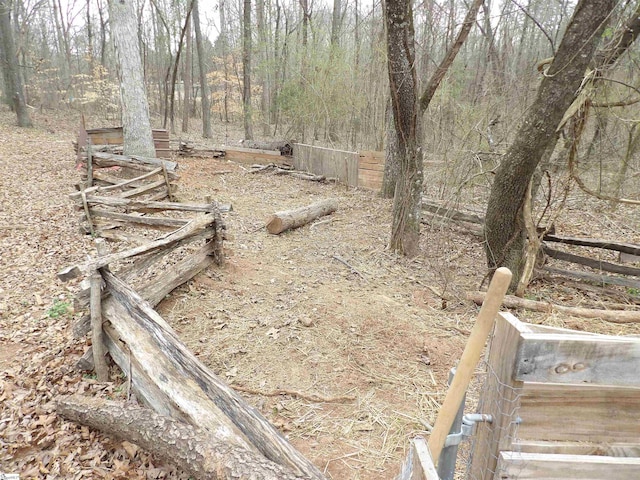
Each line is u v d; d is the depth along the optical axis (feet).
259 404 10.95
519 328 4.59
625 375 4.68
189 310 15.53
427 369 12.48
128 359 11.18
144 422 8.95
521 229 16.80
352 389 11.56
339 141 55.83
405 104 18.80
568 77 13.93
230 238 18.53
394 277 18.99
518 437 5.01
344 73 48.85
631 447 5.17
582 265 20.22
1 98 80.64
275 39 60.49
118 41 33.40
